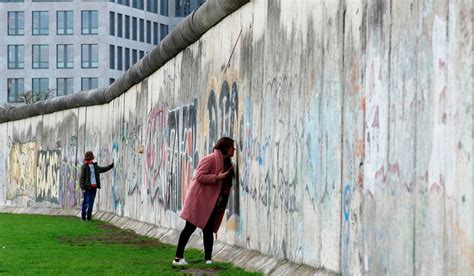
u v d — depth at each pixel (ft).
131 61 428.97
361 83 39.70
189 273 51.21
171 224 80.59
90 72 421.18
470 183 30.25
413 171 34.47
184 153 76.48
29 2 424.46
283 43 50.47
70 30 422.00
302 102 47.34
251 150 56.39
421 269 33.76
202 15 66.95
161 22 441.68
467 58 30.50
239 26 59.82
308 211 46.21
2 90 426.92
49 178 134.92
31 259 60.85
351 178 40.78
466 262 30.48
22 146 145.38
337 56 42.57
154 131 90.12
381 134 37.50
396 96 36.06
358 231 39.88
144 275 50.44
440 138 32.35
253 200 55.67
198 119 71.56
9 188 150.30
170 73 82.94
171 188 81.25
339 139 42.27
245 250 56.54
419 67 34.06
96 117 119.85
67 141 128.88
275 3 51.96
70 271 53.26
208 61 68.28
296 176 48.11
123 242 76.23
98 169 112.16
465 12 30.71
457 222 31.09
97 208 120.06
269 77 52.95
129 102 103.71
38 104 137.69
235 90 60.59
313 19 45.78
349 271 40.91
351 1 41.01
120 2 422.82
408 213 34.88
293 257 48.26
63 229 93.04
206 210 55.21
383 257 37.14
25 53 425.28
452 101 31.48
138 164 98.27
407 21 35.14
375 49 38.22
